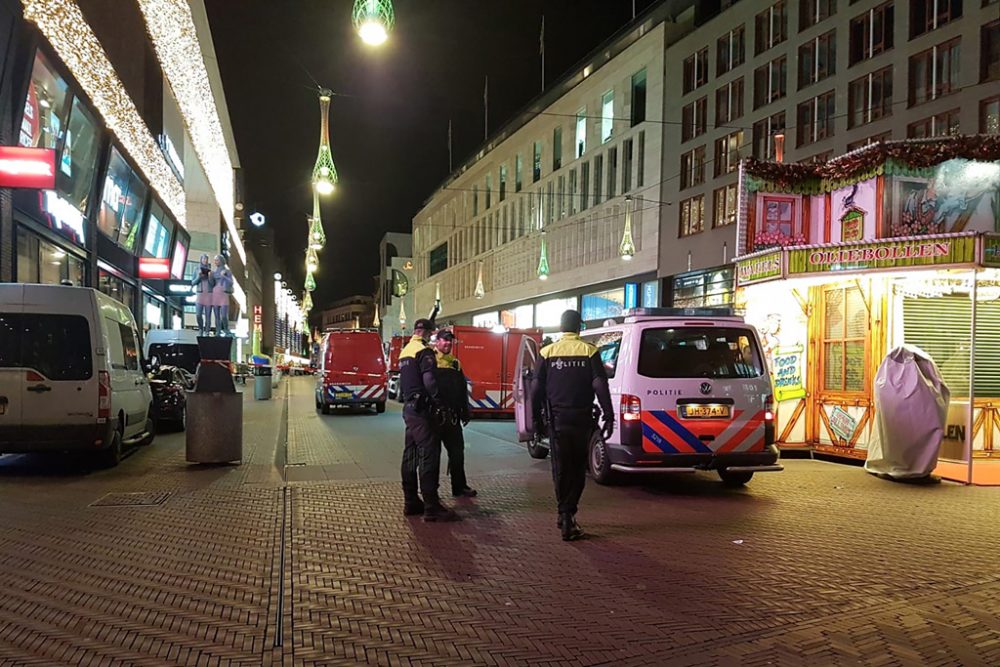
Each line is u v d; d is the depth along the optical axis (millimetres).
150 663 3367
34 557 5137
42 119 13789
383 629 3824
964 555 5336
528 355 10469
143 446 11852
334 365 19156
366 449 11672
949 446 9477
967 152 10102
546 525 6277
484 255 60812
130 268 22594
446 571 4879
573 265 46438
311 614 4035
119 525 6133
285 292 66812
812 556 5301
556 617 4031
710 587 4578
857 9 29078
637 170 40094
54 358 8672
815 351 10633
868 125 28609
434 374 6492
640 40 40250
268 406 23438
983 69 24766
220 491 7703
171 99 27906
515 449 11922
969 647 3684
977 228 10055
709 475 9039
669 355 7750
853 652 3604
